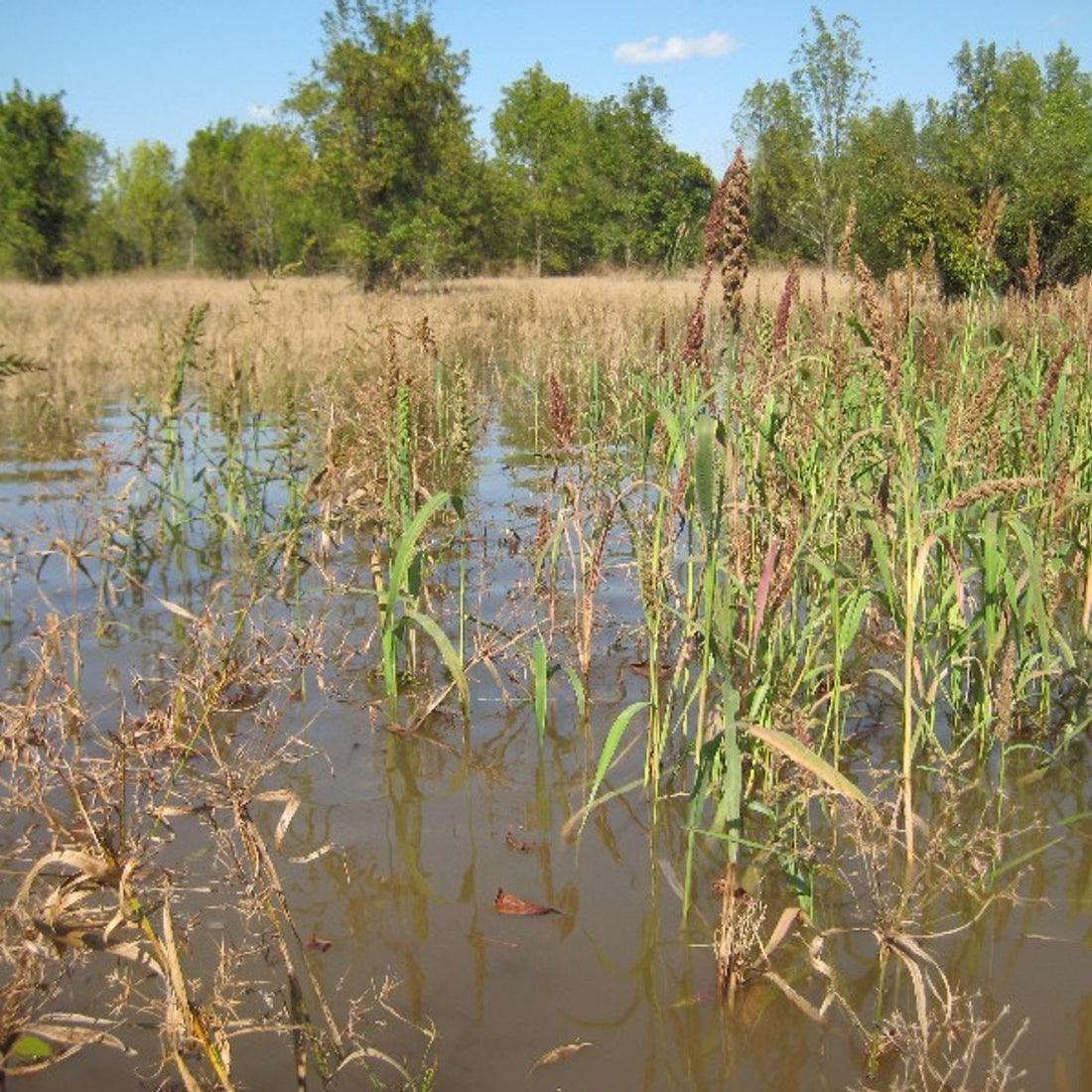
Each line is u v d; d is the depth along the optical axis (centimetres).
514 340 1691
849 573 385
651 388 526
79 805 245
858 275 342
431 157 3259
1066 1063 253
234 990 266
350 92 3155
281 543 501
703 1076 253
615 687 467
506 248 3756
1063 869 331
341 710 445
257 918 309
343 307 1966
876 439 443
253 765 294
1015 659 384
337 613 547
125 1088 248
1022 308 612
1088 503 441
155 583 603
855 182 1920
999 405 456
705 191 3619
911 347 444
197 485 809
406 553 416
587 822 365
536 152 4569
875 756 399
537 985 285
